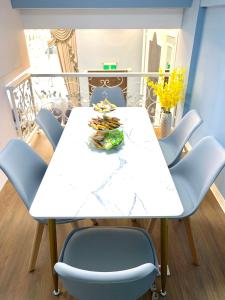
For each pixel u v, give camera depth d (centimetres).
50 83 359
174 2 293
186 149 304
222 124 215
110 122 188
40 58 465
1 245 178
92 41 496
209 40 249
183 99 318
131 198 119
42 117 208
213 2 227
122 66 527
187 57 301
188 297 146
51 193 122
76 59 507
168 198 119
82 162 149
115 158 153
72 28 328
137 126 199
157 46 444
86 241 130
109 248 126
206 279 156
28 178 153
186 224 152
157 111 368
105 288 82
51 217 108
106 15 320
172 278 156
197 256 168
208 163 150
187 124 206
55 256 134
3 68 260
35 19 319
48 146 314
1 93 253
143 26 328
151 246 127
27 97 320
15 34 296
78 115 219
